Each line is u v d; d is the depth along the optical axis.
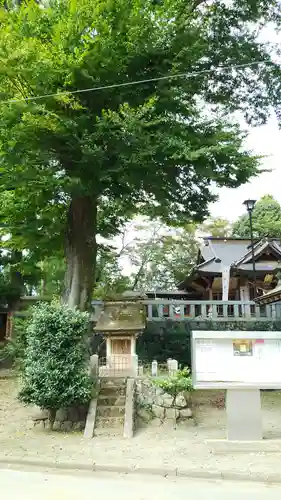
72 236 12.82
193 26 11.89
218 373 8.79
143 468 7.07
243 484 6.51
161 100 11.45
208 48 13.06
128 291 21.03
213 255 26.84
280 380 8.76
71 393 9.33
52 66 9.74
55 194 11.73
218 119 12.25
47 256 15.71
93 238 13.00
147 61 11.30
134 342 13.23
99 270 21.06
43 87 9.91
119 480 6.70
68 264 12.80
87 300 12.62
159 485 6.44
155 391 10.53
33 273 19.47
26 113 9.35
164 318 19.61
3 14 10.64
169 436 9.30
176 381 10.37
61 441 8.90
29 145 10.04
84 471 7.19
